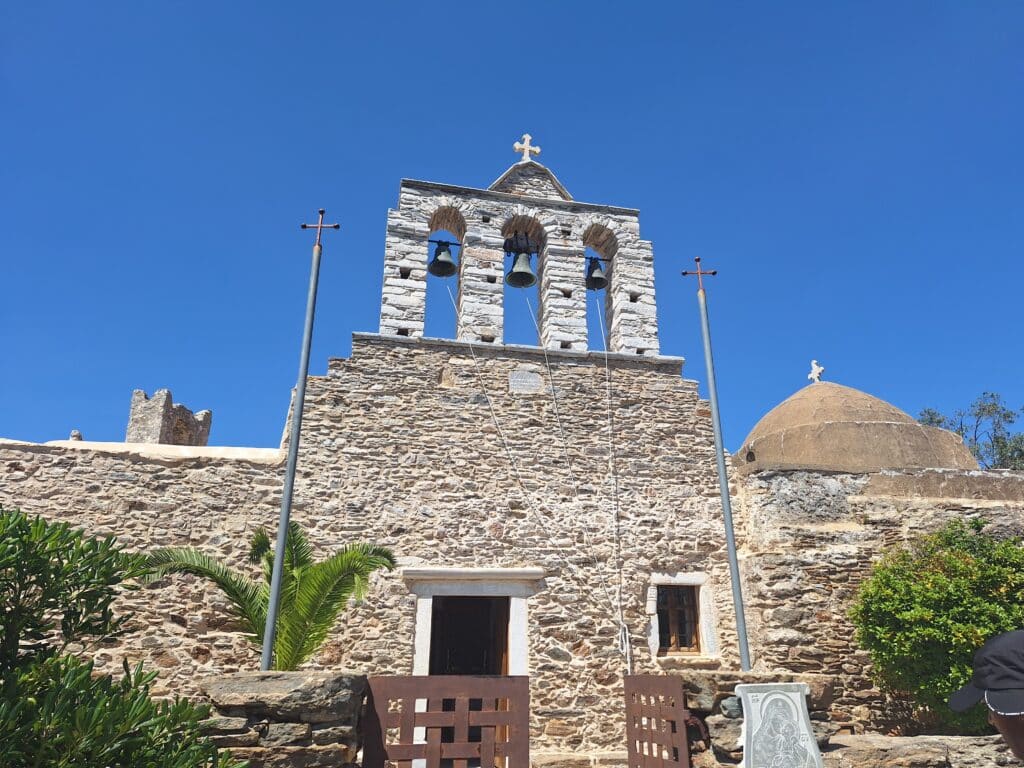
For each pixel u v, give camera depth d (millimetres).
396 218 11602
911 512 10945
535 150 12914
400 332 11070
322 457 10164
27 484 9383
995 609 8406
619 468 10859
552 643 9742
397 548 9852
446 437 10570
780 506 10875
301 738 4652
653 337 11773
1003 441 26656
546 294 11789
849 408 15250
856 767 6602
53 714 3332
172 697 8797
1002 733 2297
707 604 10359
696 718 5543
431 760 4941
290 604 8070
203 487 9805
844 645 9984
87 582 4164
